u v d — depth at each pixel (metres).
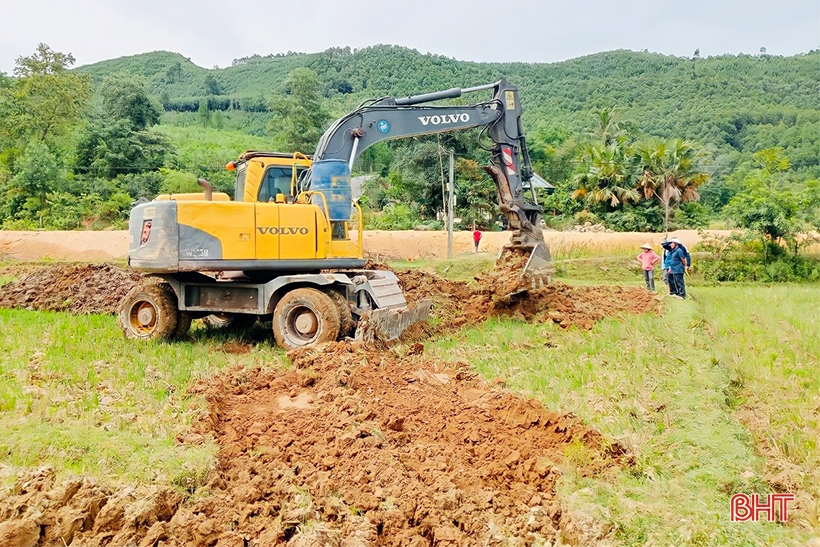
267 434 6.55
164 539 4.71
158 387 7.58
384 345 9.95
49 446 5.52
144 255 9.97
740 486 5.70
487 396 7.88
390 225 35.25
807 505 5.46
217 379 7.98
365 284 10.34
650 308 12.55
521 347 10.14
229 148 65.56
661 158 35.34
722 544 4.93
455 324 12.04
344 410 7.10
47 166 37.97
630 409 7.20
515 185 12.34
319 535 4.66
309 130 53.41
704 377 8.07
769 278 21.27
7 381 7.35
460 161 37.16
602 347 9.77
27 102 44.38
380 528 5.07
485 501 5.44
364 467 5.83
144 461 5.45
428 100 11.91
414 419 7.19
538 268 11.93
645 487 5.76
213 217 9.84
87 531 4.72
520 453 6.35
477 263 19.75
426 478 5.76
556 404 7.51
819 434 6.74
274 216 10.09
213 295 10.52
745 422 7.07
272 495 5.38
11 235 26.72
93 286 14.59
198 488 5.34
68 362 8.38
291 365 8.95
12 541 4.41
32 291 14.70
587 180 37.00
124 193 40.16
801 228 21.62
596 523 5.11
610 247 24.66
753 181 32.34
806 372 8.41
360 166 53.62
